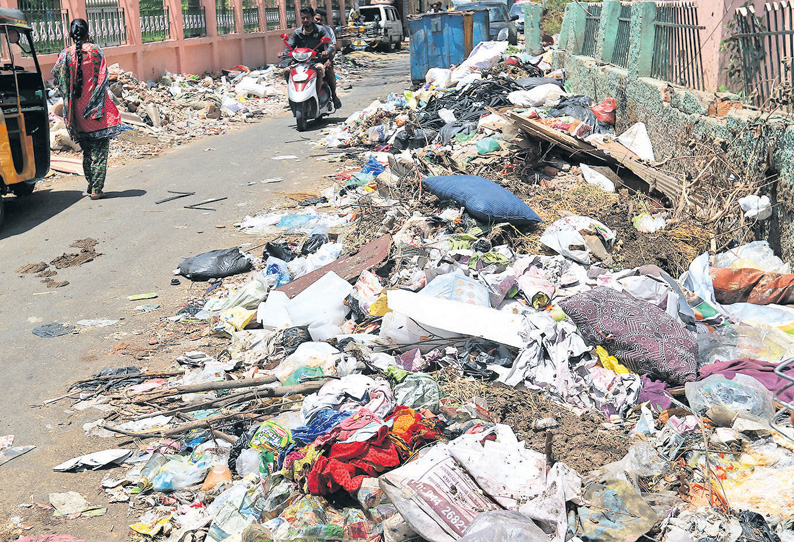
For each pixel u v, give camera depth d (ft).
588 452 12.25
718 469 11.61
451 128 34.30
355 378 14.06
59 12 46.78
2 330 18.92
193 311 19.71
